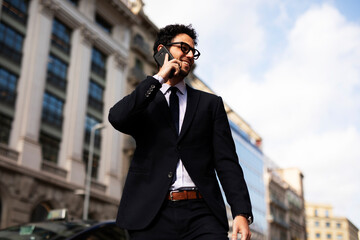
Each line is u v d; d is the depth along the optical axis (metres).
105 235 3.86
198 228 1.84
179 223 1.84
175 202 1.88
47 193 22.36
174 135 1.98
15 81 21.97
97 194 25.75
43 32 24.17
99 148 27.47
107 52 29.77
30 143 21.69
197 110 2.07
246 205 1.85
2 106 20.88
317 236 94.94
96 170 26.86
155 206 1.85
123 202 1.94
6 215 19.84
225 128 2.11
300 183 79.94
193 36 2.23
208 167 2.01
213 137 2.09
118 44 30.84
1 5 21.77
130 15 32.03
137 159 2.00
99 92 28.61
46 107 23.64
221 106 2.16
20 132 21.59
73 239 3.49
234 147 2.11
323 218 96.00
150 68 34.81
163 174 1.90
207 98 2.15
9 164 20.02
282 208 66.12
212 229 1.82
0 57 21.19
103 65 29.61
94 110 27.64
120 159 29.09
